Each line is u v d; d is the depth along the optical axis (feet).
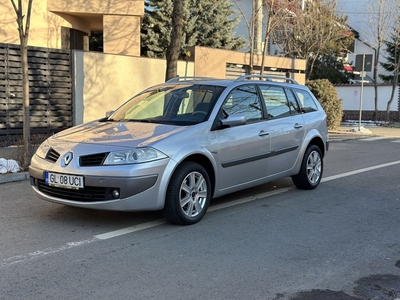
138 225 17.92
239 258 14.65
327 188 25.88
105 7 49.80
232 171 19.57
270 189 25.18
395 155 41.45
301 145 23.91
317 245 16.08
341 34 89.35
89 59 42.78
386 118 85.46
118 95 45.19
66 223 18.12
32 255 14.65
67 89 41.78
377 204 22.24
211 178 18.89
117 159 16.16
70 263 14.02
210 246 15.70
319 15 77.71
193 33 79.56
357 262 14.55
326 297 12.04
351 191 25.12
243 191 24.54
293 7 65.77
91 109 43.37
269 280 13.02
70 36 52.80
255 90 21.88
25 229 17.35
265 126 21.42
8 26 45.57
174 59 38.73
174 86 21.62
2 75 37.42
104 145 16.71
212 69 52.44
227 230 17.54
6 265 13.82
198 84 21.03
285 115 23.25
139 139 16.97
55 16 49.85
